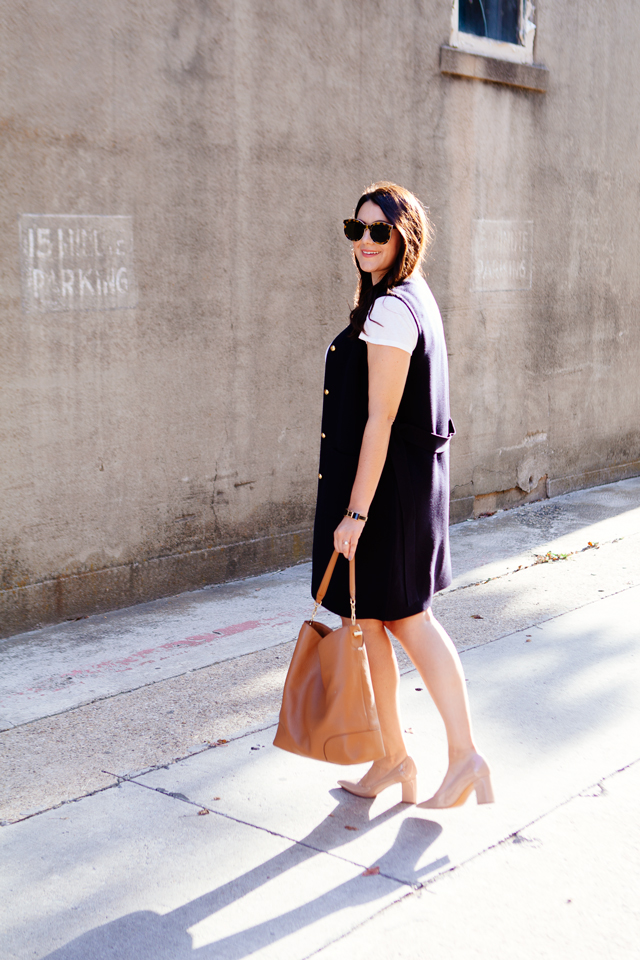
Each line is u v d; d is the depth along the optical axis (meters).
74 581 4.67
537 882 2.56
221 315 5.13
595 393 7.98
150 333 4.81
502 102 6.65
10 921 2.40
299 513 5.75
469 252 6.59
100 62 4.43
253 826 2.85
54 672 4.04
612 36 7.52
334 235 5.65
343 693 2.65
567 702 3.76
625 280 8.09
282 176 5.31
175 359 4.95
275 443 5.53
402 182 6.04
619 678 4.01
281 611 4.91
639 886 2.55
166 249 4.82
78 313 4.50
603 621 4.75
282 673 4.06
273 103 5.20
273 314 5.39
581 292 7.64
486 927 2.37
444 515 2.90
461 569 5.71
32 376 4.37
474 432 6.88
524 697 3.80
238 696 3.81
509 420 7.16
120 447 4.77
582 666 4.14
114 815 2.91
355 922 2.39
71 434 4.55
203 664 4.15
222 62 4.92
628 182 7.94
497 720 3.59
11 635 4.46
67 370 4.50
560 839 2.78
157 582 5.04
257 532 5.53
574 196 7.41
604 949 2.29
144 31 4.57
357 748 2.64
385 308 2.63
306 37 5.31
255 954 2.27
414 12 5.91
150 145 4.68
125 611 4.87
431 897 2.50
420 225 2.77
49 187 4.32
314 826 2.85
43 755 3.29
